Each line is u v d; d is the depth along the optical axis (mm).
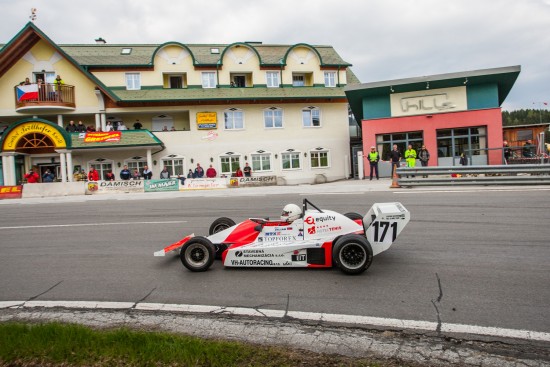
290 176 32844
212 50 34688
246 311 5371
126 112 30625
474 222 9742
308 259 6918
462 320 4840
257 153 32250
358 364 3994
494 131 24734
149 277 6930
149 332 4660
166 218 12500
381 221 7023
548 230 8648
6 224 12672
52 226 11945
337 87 33875
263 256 7016
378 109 27250
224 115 31797
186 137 31234
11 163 26797
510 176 16250
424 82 24875
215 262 7656
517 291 5582
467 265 6730
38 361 4152
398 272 6578
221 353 4141
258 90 32375
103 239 9891
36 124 26672
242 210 13484
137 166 30734
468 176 18359
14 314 5566
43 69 29547
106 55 32438
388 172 26469
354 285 6113
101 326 5098
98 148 28016
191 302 5770
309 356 4176
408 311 5145
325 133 33438
